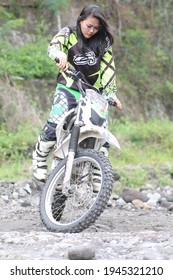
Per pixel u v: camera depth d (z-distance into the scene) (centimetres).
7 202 1227
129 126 2034
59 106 819
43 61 2134
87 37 824
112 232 862
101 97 807
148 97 2434
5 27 2195
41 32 2305
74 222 773
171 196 1334
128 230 919
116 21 2555
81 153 788
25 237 730
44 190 823
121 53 2494
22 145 1673
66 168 778
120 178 1451
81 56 824
